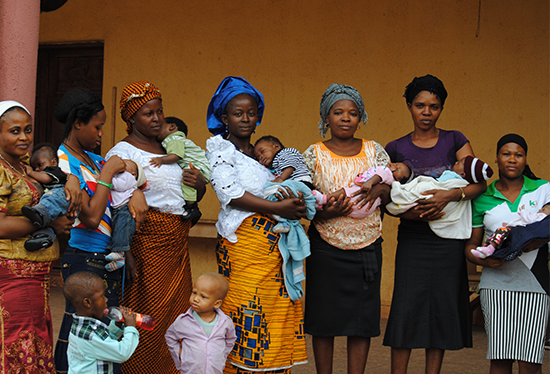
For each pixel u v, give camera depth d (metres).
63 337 2.85
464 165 3.37
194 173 3.21
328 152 3.43
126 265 3.08
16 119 2.55
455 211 3.37
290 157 3.35
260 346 3.04
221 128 3.46
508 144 3.34
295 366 4.41
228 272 3.14
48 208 2.50
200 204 6.85
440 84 3.53
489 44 6.05
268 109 6.72
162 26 7.04
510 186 3.42
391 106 6.34
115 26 7.18
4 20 3.44
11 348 2.49
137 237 3.12
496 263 3.29
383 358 4.64
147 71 7.09
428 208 3.29
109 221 2.93
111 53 7.18
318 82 6.56
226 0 6.84
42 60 7.58
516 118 5.98
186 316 2.96
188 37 6.96
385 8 6.34
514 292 3.30
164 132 3.81
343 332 3.33
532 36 5.92
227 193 3.06
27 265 2.56
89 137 2.91
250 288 3.06
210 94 6.90
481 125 6.09
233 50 6.83
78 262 2.82
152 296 3.12
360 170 3.37
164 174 3.12
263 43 6.73
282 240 3.12
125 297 3.13
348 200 3.23
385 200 3.38
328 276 3.35
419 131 3.62
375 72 6.38
